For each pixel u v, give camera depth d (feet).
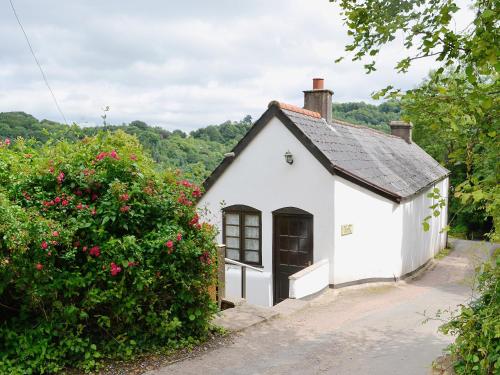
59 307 18.29
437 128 15.42
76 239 19.21
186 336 22.81
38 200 19.49
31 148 23.22
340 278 42.39
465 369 15.57
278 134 44.65
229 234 47.91
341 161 44.57
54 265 18.54
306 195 43.45
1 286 16.99
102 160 21.09
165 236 20.74
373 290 41.81
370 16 16.19
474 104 13.93
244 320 27.40
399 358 22.31
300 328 27.43
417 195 53.06
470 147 15.74
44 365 18.02
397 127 87.56
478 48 12.65
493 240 14.75
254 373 20.02
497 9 12.96
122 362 19.93
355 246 43.57
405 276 49.52
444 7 13.76
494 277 15.67
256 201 46.14
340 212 42.42
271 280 45.14
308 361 21.74
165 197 21.94
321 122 51.13
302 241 43.78
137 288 19.49
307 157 43.27
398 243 46.85
